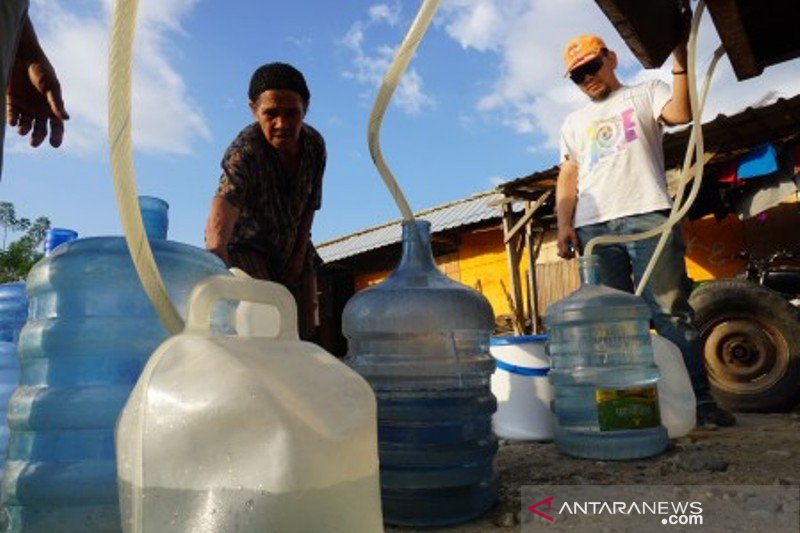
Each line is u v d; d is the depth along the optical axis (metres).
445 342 1.62
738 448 2.20
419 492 1.49
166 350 0.88
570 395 2.44
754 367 3.57
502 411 2.78
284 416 0.81
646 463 2.04
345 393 0.91
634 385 2.20
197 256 1.40
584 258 2.63
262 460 0.79
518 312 8.62
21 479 1.17
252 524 0.77
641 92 3.04
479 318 1.67
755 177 5.90
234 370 0.83
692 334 2.88
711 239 8.66
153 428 0.81
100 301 1.28
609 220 3.01
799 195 5.62
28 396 1.23
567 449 2.31
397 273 1.74
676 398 2.51
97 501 1.16
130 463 0.83
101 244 1.33
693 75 2.10
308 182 2.69
